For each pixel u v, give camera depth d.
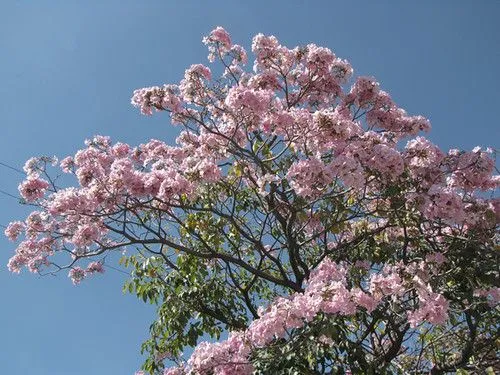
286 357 5.92
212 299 8.23
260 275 7.66
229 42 8.08
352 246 8.03
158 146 8.34
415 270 6.64
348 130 6.92
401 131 8.01
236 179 8.12
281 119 7.05
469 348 7.28
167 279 8.28
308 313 5.61
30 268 7.73
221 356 6.06
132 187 7.14
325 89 8.11
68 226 7.82
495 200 7.63
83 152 7.77
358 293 5.85
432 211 6.97
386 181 7.29
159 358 7.90
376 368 6.35
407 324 7.21
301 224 8.15
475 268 7.28
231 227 8.62
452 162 7.56
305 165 6.56
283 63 8.11
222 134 7.40
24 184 7.70
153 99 7.52
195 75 7.68
